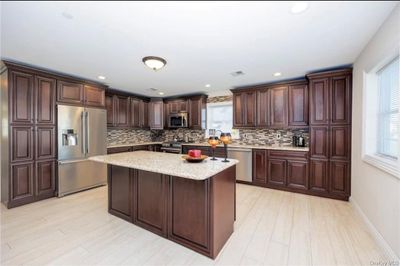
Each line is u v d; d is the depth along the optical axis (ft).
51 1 4.95
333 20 5.90
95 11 5.39
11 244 6.63
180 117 17.67
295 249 6.38
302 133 13.50
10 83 9.31
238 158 13.94
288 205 9.95
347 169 10.32
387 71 7.14
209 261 5.87
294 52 8.30
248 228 7.68
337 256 6.02
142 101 18.21
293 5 5.15
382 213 6.48
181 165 6.75
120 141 17.37
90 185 12.46
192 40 7.11
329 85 10.67
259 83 13.58
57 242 6.77
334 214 8.86
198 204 6.27
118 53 8.28
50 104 10.77
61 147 11.08
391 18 5.61
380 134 7.75
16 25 6.09
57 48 7.79
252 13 5.49
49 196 10.82
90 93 12.62
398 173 5.40
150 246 6.60
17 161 9.64
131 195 8.14
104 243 6.75
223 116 17.19
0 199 10.21
